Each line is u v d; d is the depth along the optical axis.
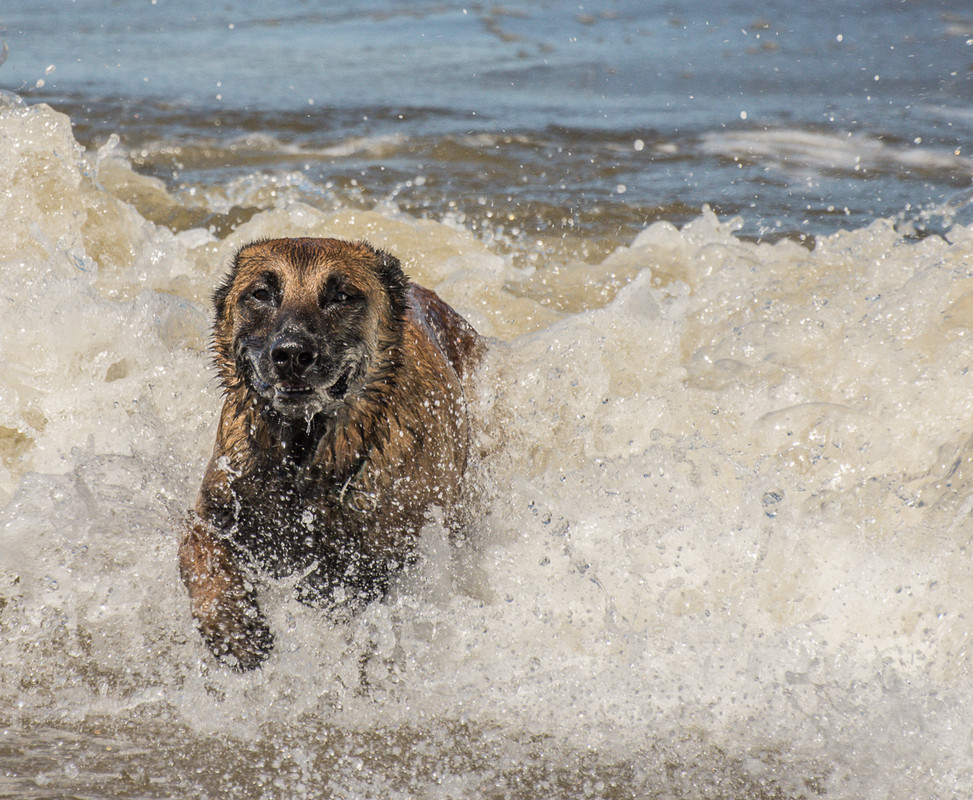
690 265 15.37
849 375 11.27
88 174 15.52
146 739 7.29
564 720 7.74
